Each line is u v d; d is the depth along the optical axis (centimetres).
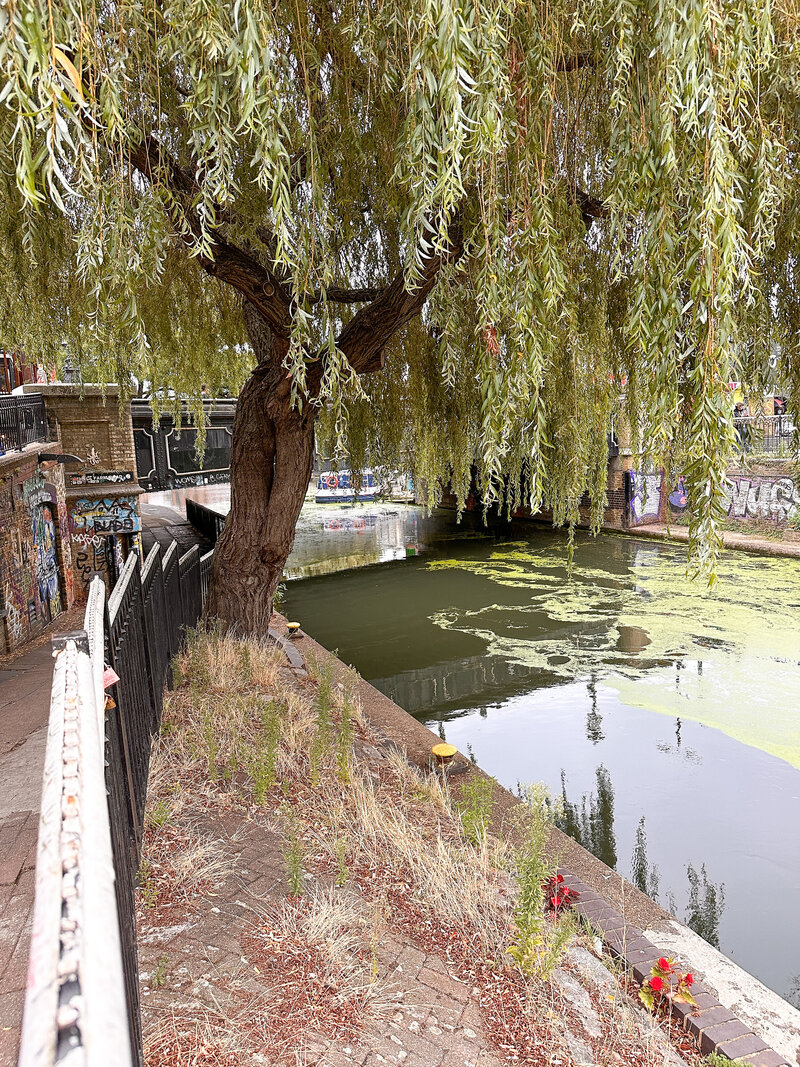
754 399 448
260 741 534
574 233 430
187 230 356
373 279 752
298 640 1206
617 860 643
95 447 1329
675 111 294
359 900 358
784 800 750
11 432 1017
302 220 370
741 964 502
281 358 654
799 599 1609
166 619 636
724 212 276
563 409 531
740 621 1451
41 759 547
